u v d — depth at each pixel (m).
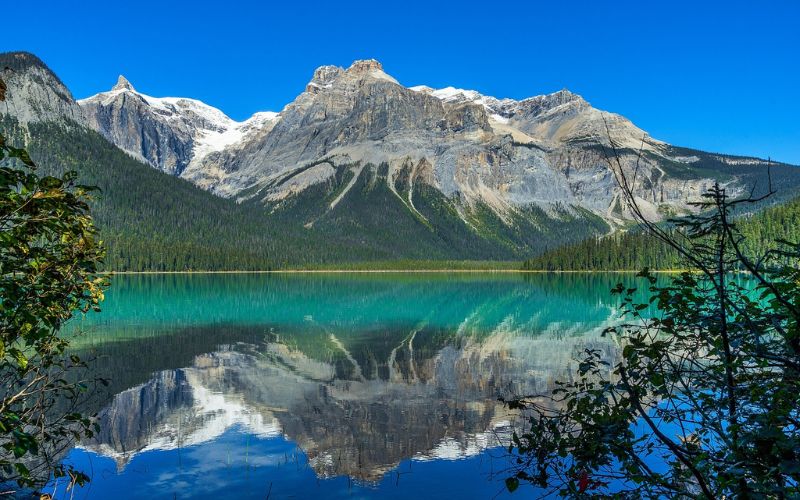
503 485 13.26
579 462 6.66
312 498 12.99
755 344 5.50
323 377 25.69
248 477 14.16
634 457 6.38
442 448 16.20
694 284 5.97
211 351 32.50
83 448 16.06
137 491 13.24
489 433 17.52
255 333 40.22
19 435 5.33
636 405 6.40
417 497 12.83
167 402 21.14
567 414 7.28
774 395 5.32
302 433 17.67
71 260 6.38
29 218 5.46
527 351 32.06
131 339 36.78
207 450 16.08
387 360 29.83
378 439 17.06
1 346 5.64
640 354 6.38
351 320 48.84
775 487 4.68
